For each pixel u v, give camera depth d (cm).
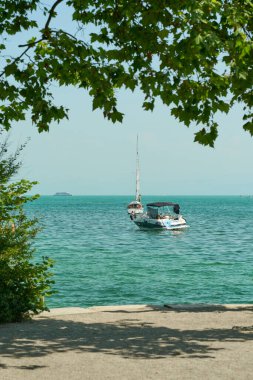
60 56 1142
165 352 941
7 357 904
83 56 1139
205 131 1090
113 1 1191
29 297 1294
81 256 5341
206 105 1075
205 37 902
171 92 1091
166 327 1192
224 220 13525
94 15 1245
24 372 815
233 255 5647
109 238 7850
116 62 1114
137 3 1080
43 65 1170
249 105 1114
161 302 2912
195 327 1191
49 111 1155
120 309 1450
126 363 866
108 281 3675
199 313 1388
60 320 1288
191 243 7188
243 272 4209
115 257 5328
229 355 918
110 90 1112
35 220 1328
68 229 9612
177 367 839
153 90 1105
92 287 3400
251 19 1037
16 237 1293
